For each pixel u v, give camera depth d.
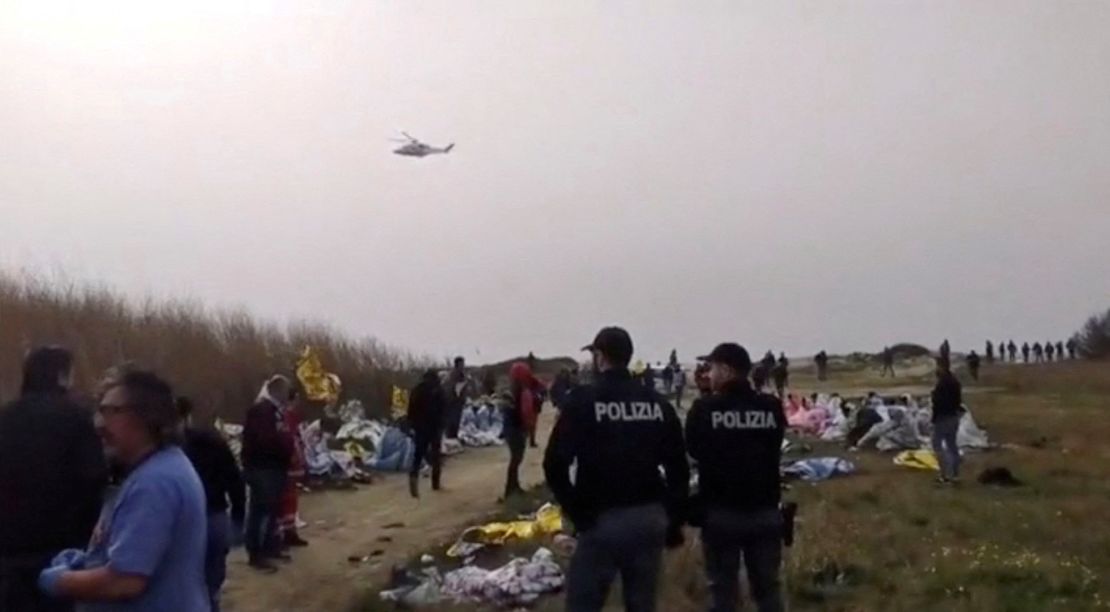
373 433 29.84
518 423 22.22
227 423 26.70
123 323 27.31
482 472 28.28
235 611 13.23
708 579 9.72
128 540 5.58
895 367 88.50
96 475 8.03
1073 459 28.23
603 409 8.73
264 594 14.12
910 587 13.30
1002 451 30.81
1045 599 12.86
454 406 33.56
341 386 33.59
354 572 15.42
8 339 22.66
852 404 40.16
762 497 9.52
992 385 67.25
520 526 16.44
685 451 8.98
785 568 13.41
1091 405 50.94
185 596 5.70
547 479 8.77
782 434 9.69
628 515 8.66
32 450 7.96
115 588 5.54
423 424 23.36
